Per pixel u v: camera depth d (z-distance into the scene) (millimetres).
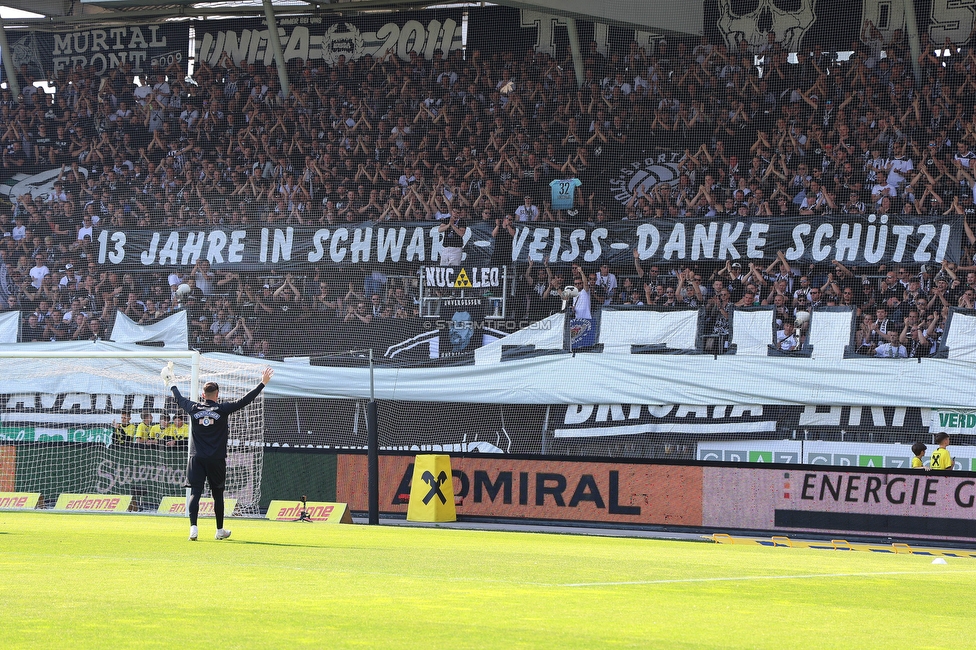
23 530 19266
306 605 8305
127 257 37719
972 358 29203
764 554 19125
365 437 33062
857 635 7594
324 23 38719
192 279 36719
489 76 36688
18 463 31703
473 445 32469
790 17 34156
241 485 30016
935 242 30672
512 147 35719
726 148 33844
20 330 37500
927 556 21422
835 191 32406
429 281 34500
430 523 28047
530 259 33719
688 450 30641
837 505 25953
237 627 6992
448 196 35812
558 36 36250
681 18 33875
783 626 7969
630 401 31047
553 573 12273
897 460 28844
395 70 37531
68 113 40125
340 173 36906
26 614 7430
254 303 35844
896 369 29141
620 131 34875
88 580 10000
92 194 38969
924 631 8008
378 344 34344
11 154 40156
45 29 40781
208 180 37938
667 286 32625
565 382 31656
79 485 31359
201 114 38938
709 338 31578
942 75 32406
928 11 33031
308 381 33344
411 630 7035
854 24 33688
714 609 8961
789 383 29875
